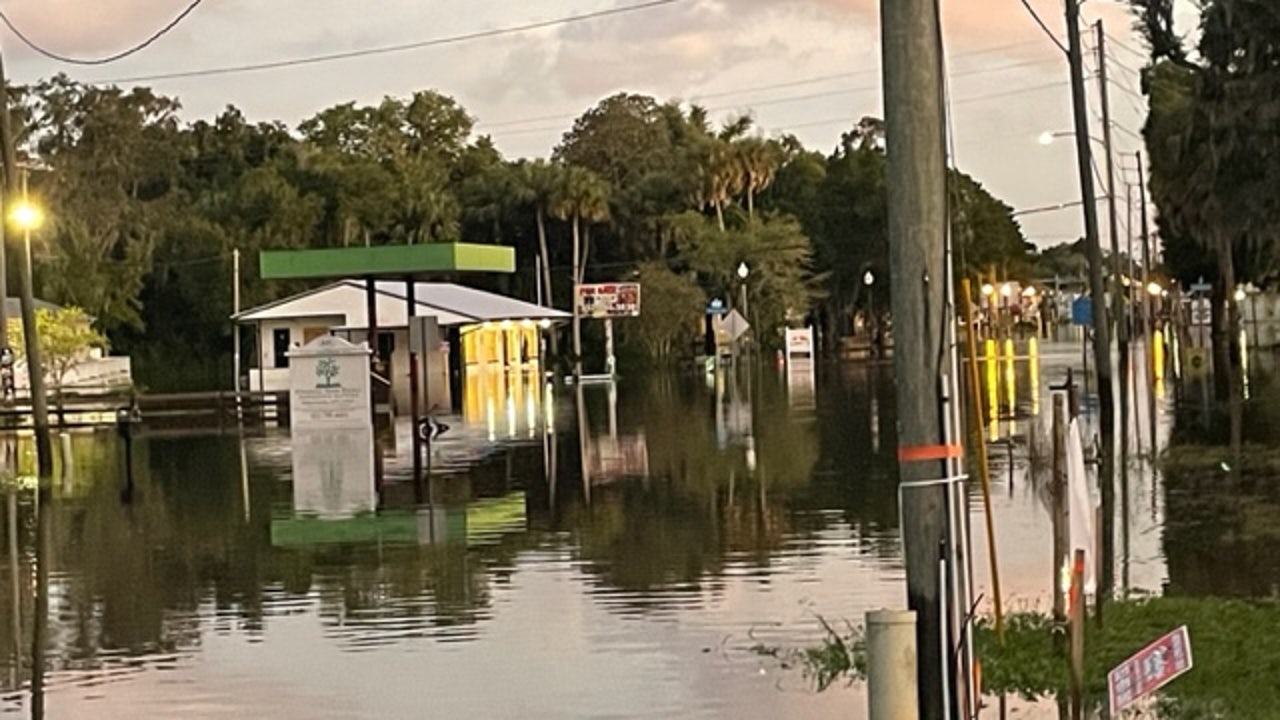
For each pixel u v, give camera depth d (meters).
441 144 112.00
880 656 7.71
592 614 14.66
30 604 16.66
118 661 13.52
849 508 21.59
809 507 21.89
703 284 95.38
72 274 77.75
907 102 8.16
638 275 90.75
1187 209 31.75
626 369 85.56
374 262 42.81
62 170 83.50
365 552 19.45
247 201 89.81
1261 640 11.85
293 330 64.69
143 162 94.38
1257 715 10.01
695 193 99.69
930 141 8.17
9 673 13.16
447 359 57.44
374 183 94.00
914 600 8.27
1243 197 24.97
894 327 8.27
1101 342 35.53
